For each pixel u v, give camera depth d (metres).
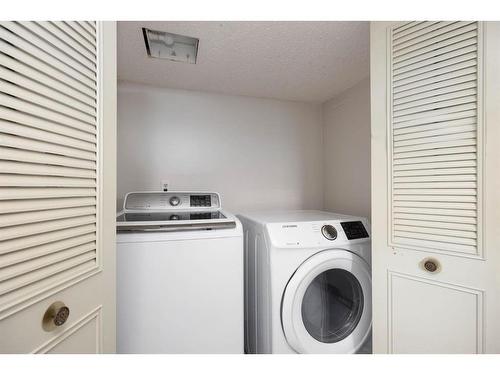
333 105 2.13
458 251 0.88
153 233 1.08
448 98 0.89
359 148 1.81
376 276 1.07
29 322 0.55
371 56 1.08
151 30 1.20
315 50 1.38
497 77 0.80
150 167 1.82
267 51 1.38
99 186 0.76
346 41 1.29
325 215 1.65
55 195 0.61
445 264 0.91
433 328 0.94
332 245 1.25
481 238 0.83
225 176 2.01
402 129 1.00
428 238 0.94
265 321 1.26
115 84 0.83
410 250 0.99
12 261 0.52
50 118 0.60
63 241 0.63
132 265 1.05
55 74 0.61
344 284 1.41
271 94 2.04
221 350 1.16
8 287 0.51
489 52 0.81
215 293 1.16
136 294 1.05
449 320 0.90
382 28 1.05
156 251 1.08
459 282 0.88
